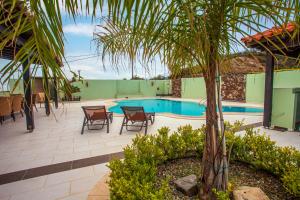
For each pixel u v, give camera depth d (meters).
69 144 3.98
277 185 1.83
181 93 16.89
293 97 4.61
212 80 1.47
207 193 1.60
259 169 2.13
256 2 0.93
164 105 13.95
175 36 1.18
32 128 5.11
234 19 1.07
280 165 1.89
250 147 2.27
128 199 1.33
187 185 1.78
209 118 1.55
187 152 2.59
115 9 0.69
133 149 2.23
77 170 2.76
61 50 0.72
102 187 2.05
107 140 4.26
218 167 1.58
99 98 17.42
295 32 1.05
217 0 1.01
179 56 1.36
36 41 0.71
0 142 4.12
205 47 1.05
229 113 7.71
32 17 0.69
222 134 1.55
